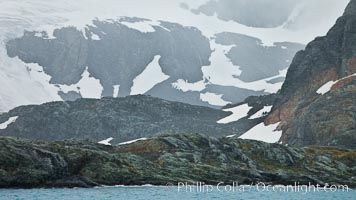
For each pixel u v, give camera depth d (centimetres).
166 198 14562
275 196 15738
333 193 17038
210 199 14575
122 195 15175
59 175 18088
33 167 17712
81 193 15662
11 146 18112
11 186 17250
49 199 13962
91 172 18500
